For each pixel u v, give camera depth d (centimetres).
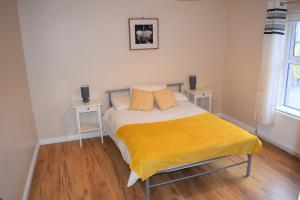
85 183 273
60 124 384
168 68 423
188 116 330
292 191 246
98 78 387
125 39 386
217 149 245
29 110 335
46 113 373
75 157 335
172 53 419
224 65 453
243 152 259
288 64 330
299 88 323
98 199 245
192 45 427
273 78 324
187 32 418
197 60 437
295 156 316
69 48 362
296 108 332
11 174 214
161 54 412
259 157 316
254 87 382
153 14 391
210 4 418
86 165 313
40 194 255
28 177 274
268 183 260
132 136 267
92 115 396
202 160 242
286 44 323
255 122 387
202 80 451
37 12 337
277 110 339
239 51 407
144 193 253
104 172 295
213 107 471
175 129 284
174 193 250
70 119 387
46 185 271
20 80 300
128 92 407
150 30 395
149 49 403
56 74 364
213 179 272
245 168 291
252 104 390
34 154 329
